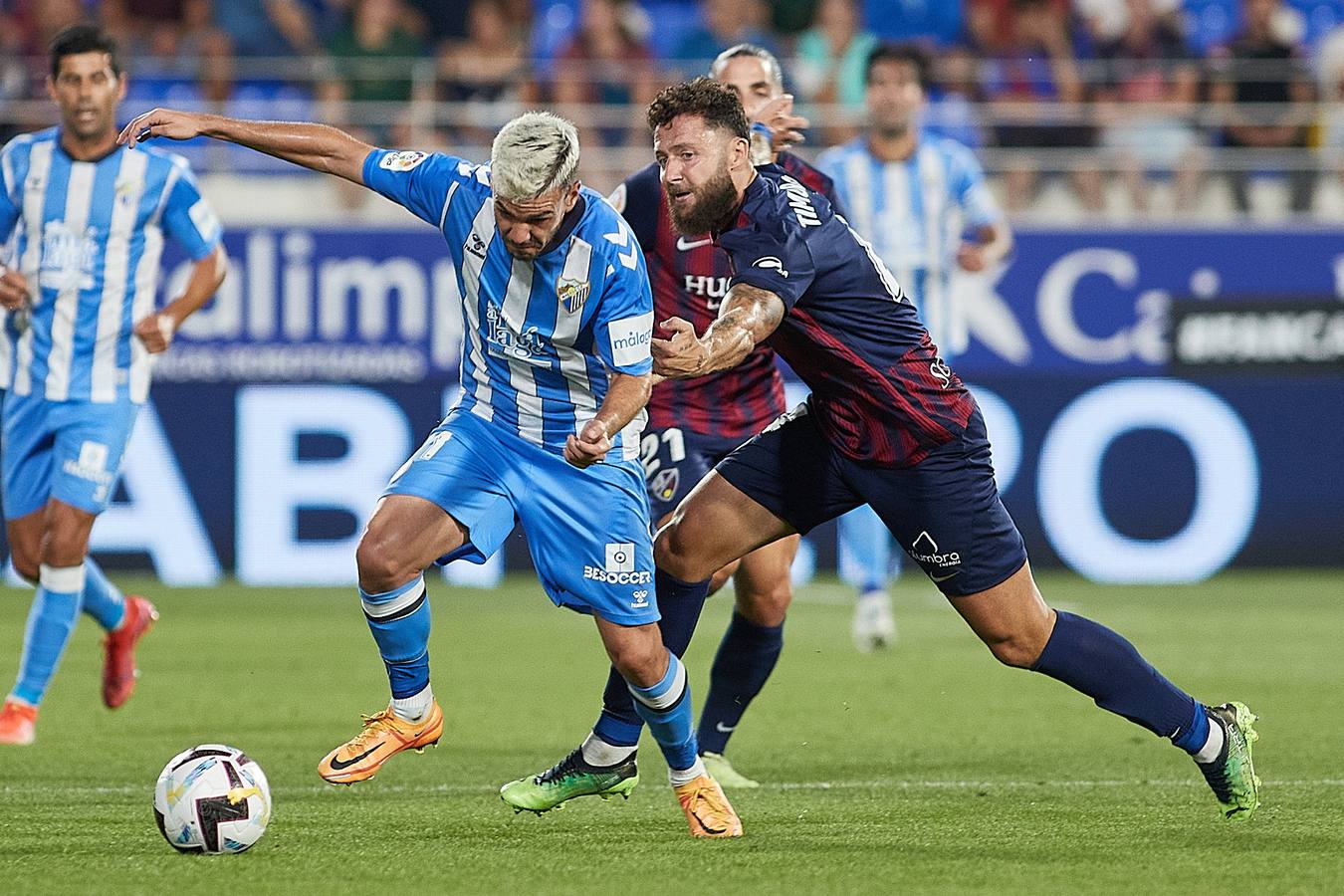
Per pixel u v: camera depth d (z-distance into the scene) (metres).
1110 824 17.25
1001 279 44.88
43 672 22.77
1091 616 37.97
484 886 14.27
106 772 20.48
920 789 19.52
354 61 48.25
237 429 43.47
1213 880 14.57
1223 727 16.91
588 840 16.44
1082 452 45.03
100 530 43.34
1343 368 45.50
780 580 19.62
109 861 15.23
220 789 15.45
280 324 43.56
